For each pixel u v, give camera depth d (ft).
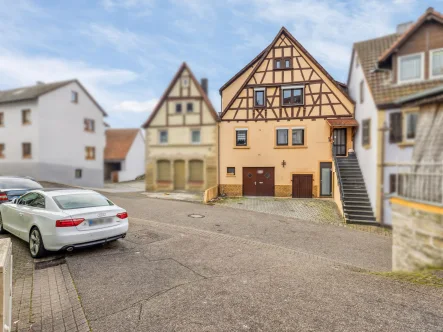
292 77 58.44
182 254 20.76
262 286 14.84
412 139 15.25
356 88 48.83
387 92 16.57
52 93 81.97
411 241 16.84
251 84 60.23
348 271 17.83
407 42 15.93
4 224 24.73
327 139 56.70
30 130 79.05
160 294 13.94
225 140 61.26
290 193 58.13
